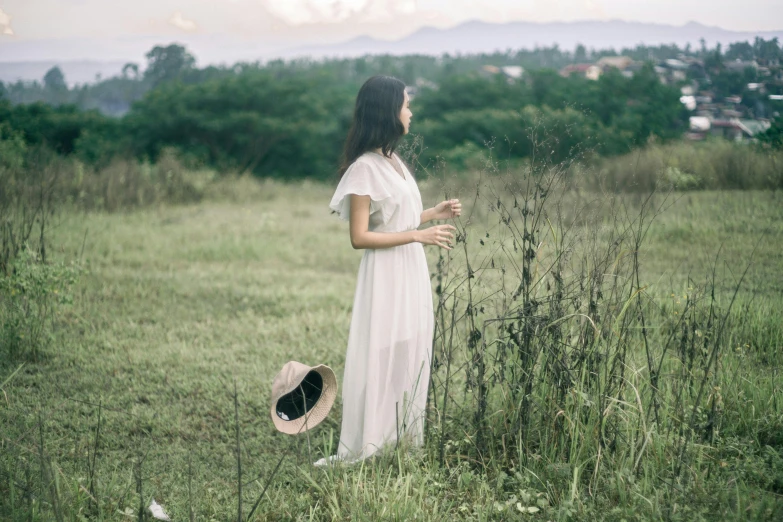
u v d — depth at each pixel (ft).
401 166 10.36
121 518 8.57
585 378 9.83
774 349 12.87
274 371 14.66
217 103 98.37
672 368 11.42
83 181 38.86
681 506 8.21
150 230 31.91
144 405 12.78
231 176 54.65
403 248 10.26
